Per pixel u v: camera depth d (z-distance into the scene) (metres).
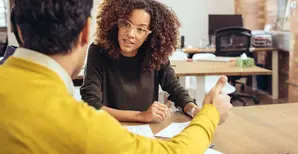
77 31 0.68
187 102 1.64
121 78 1.71
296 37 4.18
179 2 6.02
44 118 0.61
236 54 4.68
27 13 0.66
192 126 0.83
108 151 0.62
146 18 1.58
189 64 3.43
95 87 1.65
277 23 5.18
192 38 6.15
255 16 5.79
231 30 4.59
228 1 6.15
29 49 0.67
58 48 0.67
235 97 4.67
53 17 0.65
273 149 1.17
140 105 1.74
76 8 0.67
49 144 0.60
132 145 0.66
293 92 4.28
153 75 1.76
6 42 4.14
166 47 1.71
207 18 6.12
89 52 1.71
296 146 1.20
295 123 1.44
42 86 0.64
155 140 0.73
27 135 0.60
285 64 4.86
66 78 0.69
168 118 1.54
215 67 3.22
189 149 0.75
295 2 4.17
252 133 1.33
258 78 5.58
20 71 0.65
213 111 0.89
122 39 1.59
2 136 0.61
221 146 1.20
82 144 0.61
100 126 0.63
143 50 1.71
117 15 1.58
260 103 4.77
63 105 0.63
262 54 5.45
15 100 0.62
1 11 4.19
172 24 1.71
